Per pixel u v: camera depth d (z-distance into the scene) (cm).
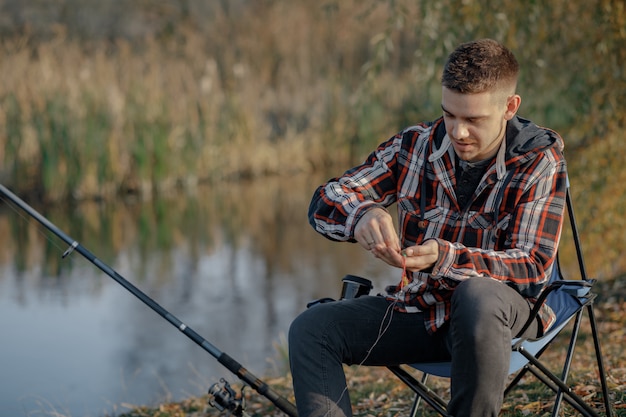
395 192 277
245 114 1652
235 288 905
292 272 973
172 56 1736
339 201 262
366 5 1658
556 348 529
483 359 227
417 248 239
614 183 666
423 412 399
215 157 1603
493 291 233
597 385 391
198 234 1195
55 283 935
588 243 672
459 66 241
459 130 244
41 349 696
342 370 250
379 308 258
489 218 256
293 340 249
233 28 1873
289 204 1406
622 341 518
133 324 780
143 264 1026
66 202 1424
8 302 854
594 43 672
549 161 252
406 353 259
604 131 694
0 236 1203
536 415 362
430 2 664
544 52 711
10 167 1414
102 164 1448
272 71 1811
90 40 1980
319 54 1788
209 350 268
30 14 2081
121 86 1507
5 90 1413
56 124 1413
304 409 243
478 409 229
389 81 1426
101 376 624
